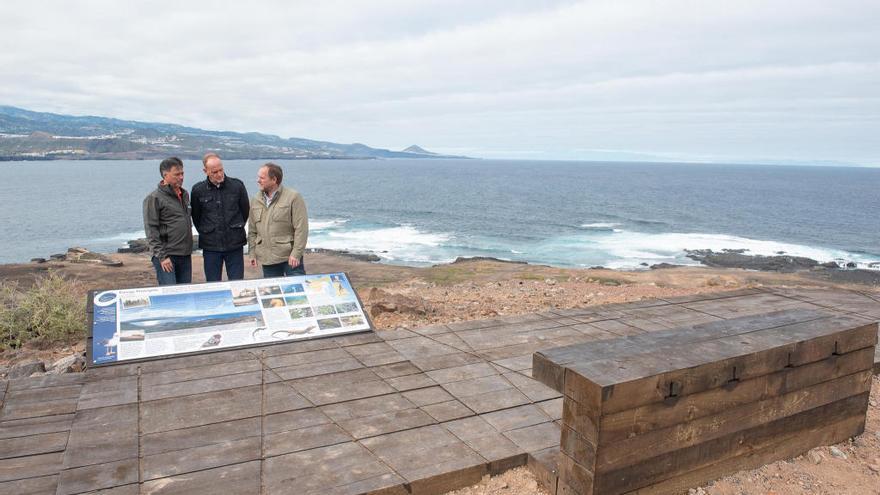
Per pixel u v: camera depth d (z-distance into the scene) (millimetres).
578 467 3033
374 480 3281
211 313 5656
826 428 3922
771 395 3535
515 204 74500
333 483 3244
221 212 6547
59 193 84750
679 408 3123
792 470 3625
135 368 4898
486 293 10227
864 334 3979
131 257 29531
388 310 7656
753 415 3471
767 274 25969
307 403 4305
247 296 5938
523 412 4230
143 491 3133
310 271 25469
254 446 3654
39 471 3320
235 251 6805
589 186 120750
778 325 3939
